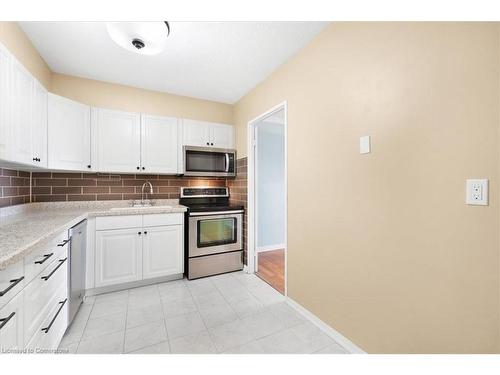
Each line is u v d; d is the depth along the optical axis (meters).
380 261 1.33
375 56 1.36
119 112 2.55
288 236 2.13
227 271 2.88
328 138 1.70
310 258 1.87
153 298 2.20
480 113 0.93
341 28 1.59
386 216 1.29
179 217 2.63
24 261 1.01
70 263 1.66
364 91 1.42
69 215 1.93
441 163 1.05
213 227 2.79
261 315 1.93
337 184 1.62
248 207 2.91
